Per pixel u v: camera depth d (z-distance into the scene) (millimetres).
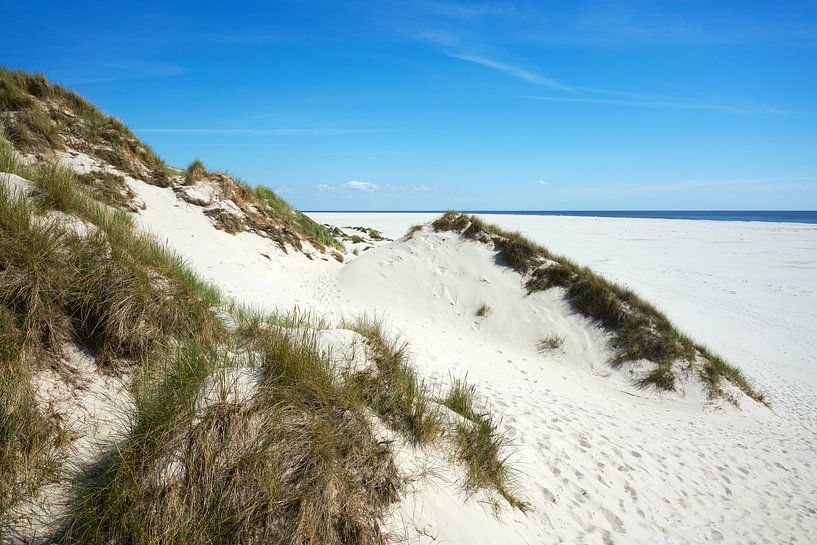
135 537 2344
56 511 2414
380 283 12953
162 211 12164
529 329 11258
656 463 5922
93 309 3623
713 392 9453
